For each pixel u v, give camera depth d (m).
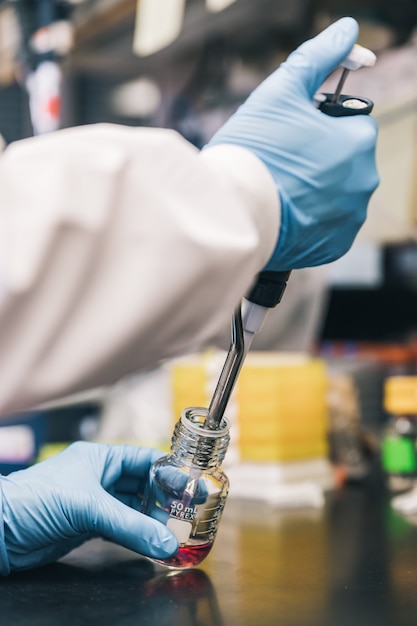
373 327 3.76
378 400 2.66
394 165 3.17
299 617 0.94
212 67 3.40
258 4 2.66
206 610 0.96
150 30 2.48
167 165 0.69
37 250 0.62
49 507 1.06
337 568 1.15
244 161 0.81
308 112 0.87
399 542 1.31
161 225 0.67
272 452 1.67
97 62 3.60
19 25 2.76
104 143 0.68
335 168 0.86
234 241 0.69
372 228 3.27
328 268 3.34
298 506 1.61
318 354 3.12
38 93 2.73
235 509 1.58
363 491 1.75
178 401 1.79
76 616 0.93
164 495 1.07
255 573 1.12
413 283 3.75
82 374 0.67
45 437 3.09
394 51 3.04
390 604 0.99
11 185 0.64
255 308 0.93
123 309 0.66
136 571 1.11
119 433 2.71
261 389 1.67
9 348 0.65
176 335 0.71
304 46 0.90
